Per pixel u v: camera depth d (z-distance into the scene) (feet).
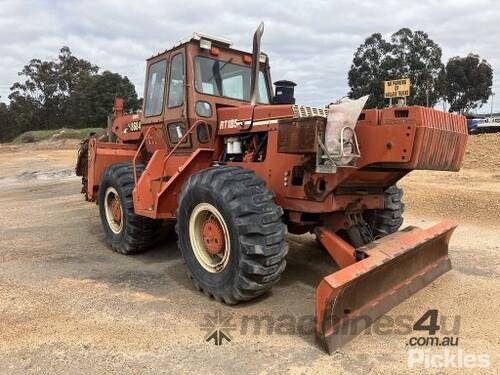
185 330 12.84
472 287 15.67
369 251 13.12
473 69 177.88
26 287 16.33
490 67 179.11
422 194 34.30
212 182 14.21
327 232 15.03
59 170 67.41
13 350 11.85
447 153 13.35
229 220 13.62
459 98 182.29
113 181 20.39
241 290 13.64
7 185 56.18
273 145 15.70
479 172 48.32
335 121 12.78
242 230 13.29
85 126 214.07
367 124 13.14
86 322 13.41
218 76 18.58
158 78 20.08
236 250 13.51
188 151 18.21
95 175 23.24
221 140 18.07
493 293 15.15
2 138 253.65
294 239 22.50
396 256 13.20
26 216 31.09
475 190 34.60
